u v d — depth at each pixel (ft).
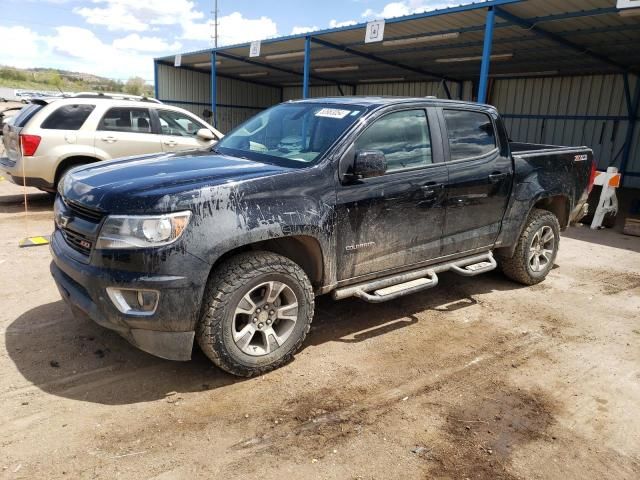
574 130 56.44
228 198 10.00
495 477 8.35
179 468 8.21
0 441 8.62
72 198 10.50
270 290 10.74
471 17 34.63
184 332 9.84
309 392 10.61
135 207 9.43
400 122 13.26
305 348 12.64
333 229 11.56
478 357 12.54
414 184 13.08
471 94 66.85
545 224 17.58
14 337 12.31
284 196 10.75
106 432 9.00
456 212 14.37
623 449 9.21
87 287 9.80
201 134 19.70
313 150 12.13
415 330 14.01
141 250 9.29
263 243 11.52
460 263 15.02
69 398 9.98
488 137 15.57
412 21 36.73
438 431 9.49
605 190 30.17
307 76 45.93
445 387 11.07
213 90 60.85
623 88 51.78
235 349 10.43
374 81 76.38
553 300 16.84
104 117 26.03
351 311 15.15
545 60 47.73
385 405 10.26
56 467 8.08
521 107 61.26
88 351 11.82
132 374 10.97
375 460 8.62
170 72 74.69
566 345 13.43
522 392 10.99
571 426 9.84
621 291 18.12
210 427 9.29
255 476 8.11
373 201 12.23
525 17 32.99
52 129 24.64
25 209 25.94
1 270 16.97
